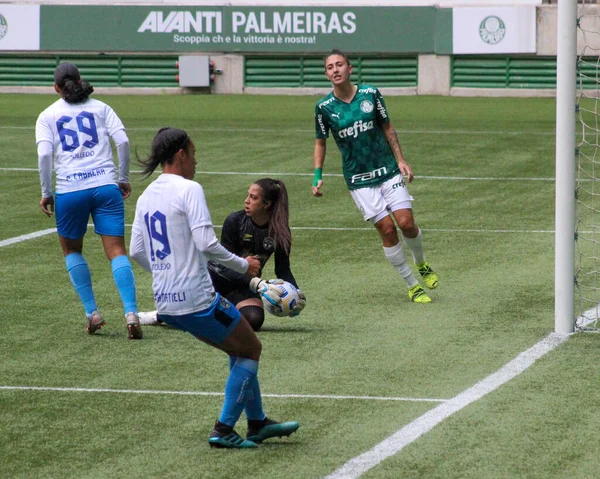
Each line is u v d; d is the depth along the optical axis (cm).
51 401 1764
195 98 8556
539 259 3014
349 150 2541
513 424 1631
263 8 8788
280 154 5384
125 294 2164
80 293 2198
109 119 2247
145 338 2183
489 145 5697
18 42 8950
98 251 3153
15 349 2095
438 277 2797
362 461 1479
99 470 1453
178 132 1501
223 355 2053
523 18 8456
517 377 1883
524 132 6269
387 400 1761
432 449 1526
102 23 8900
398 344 2128
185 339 2177
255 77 8931
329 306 2477
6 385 1855
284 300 1978
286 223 2103
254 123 6762
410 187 4409
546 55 8500
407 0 8706
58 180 2205
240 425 1661
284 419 1669
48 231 3478
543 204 3981
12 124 6612
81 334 2216
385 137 2550
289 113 7425
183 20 8862
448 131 6306
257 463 1474
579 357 2011
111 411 1709
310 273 2856
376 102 2523
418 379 1883
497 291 2620
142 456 1506
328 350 2084
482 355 2036
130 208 4016
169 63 8931
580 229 3488
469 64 8650
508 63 8569
